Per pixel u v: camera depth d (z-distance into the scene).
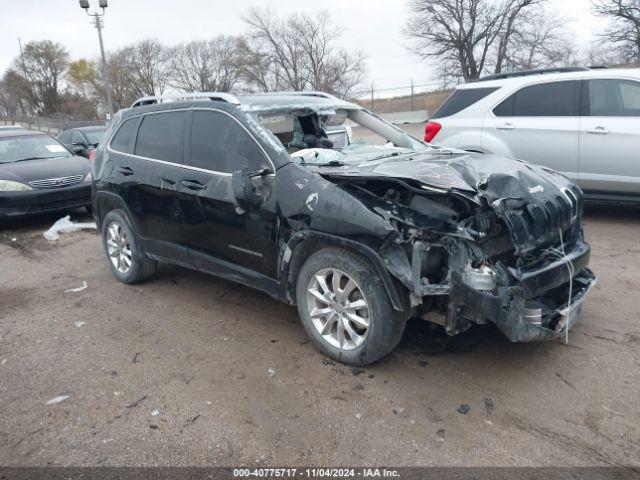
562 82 7.09
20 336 4.49
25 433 3.17
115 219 5.51
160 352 4.10
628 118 6.65
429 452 2.88
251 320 4.62
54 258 6.87
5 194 8.16
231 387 3.56
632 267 5.49
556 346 3.92
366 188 3.62
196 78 55.62
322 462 2.84
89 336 4.44
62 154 10.01
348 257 3.52
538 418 3.12
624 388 3.38
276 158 3.95
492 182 3.47
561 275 3.52
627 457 2.79
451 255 3.25
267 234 3.96
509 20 34.25
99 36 27.16
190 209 4.53
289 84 43.25
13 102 76.75
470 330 4.17
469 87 7.85
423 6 35.78
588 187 7.06
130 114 5.40
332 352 3.77
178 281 5.68
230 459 2.89
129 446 3.02
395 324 3.46
